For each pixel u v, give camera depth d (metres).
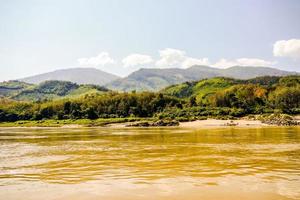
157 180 21.92
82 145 49.00
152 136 66.50
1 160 33.34
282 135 61.97
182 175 23.56
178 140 54.50
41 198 18.00
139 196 17.98
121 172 25.28
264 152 36.22
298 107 175.62
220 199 17.16
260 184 20.31
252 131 76.94
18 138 68.19
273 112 156.38
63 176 24.09
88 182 21.75
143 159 32.25
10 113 186.25
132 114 177.25
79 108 182.62
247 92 195.75
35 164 30.33
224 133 71.12
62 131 99.25
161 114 164.38
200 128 98.69
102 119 163.00
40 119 183.62
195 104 185.25
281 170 25.11
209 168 26.38
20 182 22.14
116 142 53.34
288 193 18.14
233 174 23.66
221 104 179.75
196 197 17.58
